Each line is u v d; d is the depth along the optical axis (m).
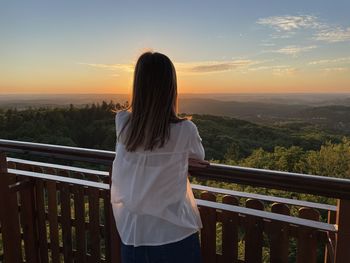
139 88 1.32
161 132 1.31
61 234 2.29
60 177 2.27
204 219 1.78
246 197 1.83
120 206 1.45
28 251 2.39
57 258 2.33
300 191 1.38
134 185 1.36
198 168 1.51
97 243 2.14
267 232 1.63
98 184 2.11
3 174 2.24
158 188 1.34
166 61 1.33
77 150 1.89
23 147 2.07
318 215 1.63
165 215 1.35
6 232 2.32
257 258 1.66
